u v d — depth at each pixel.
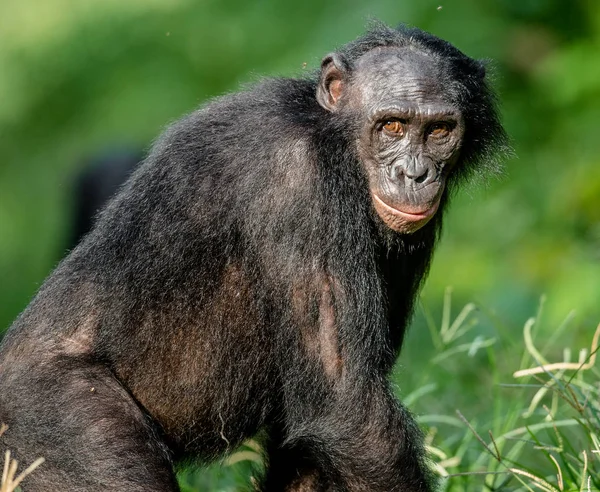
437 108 12.45
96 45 39.19
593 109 28.19
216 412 13.08
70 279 12.99
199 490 15.35
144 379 12.79
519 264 26.12
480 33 29.77
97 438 11.80
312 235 12.23
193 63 36.66
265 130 12.69
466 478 14.31
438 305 24.77
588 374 16.53
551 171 28.27
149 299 12.71
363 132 12.69
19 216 41.72
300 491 13.80
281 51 34.09
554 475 14.10
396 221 12.52
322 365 12.24
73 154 39.31
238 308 12.80
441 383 17.52
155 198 12.92
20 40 40.22
